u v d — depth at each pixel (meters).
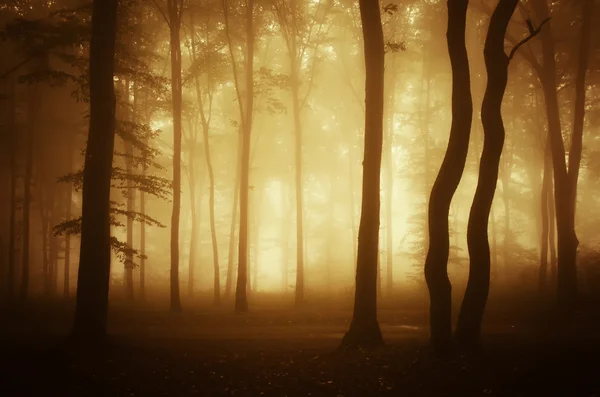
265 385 12.20
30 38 22.36
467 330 14.12
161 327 24.19
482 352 13.98
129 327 24.09
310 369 13.55
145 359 14.84
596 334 19.50
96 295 16.30
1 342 17.56
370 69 16.31
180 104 30.25
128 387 12.01
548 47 28.84
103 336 16.30
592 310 26.23
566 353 14.84
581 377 12.18
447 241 13.72
